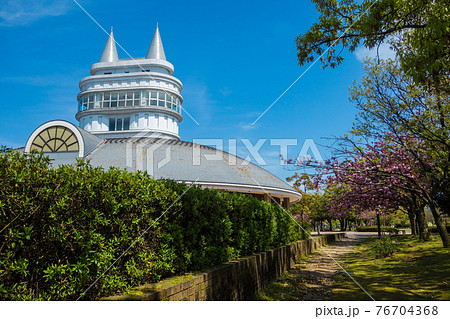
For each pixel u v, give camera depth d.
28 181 3.85
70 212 4.38
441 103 11.87
